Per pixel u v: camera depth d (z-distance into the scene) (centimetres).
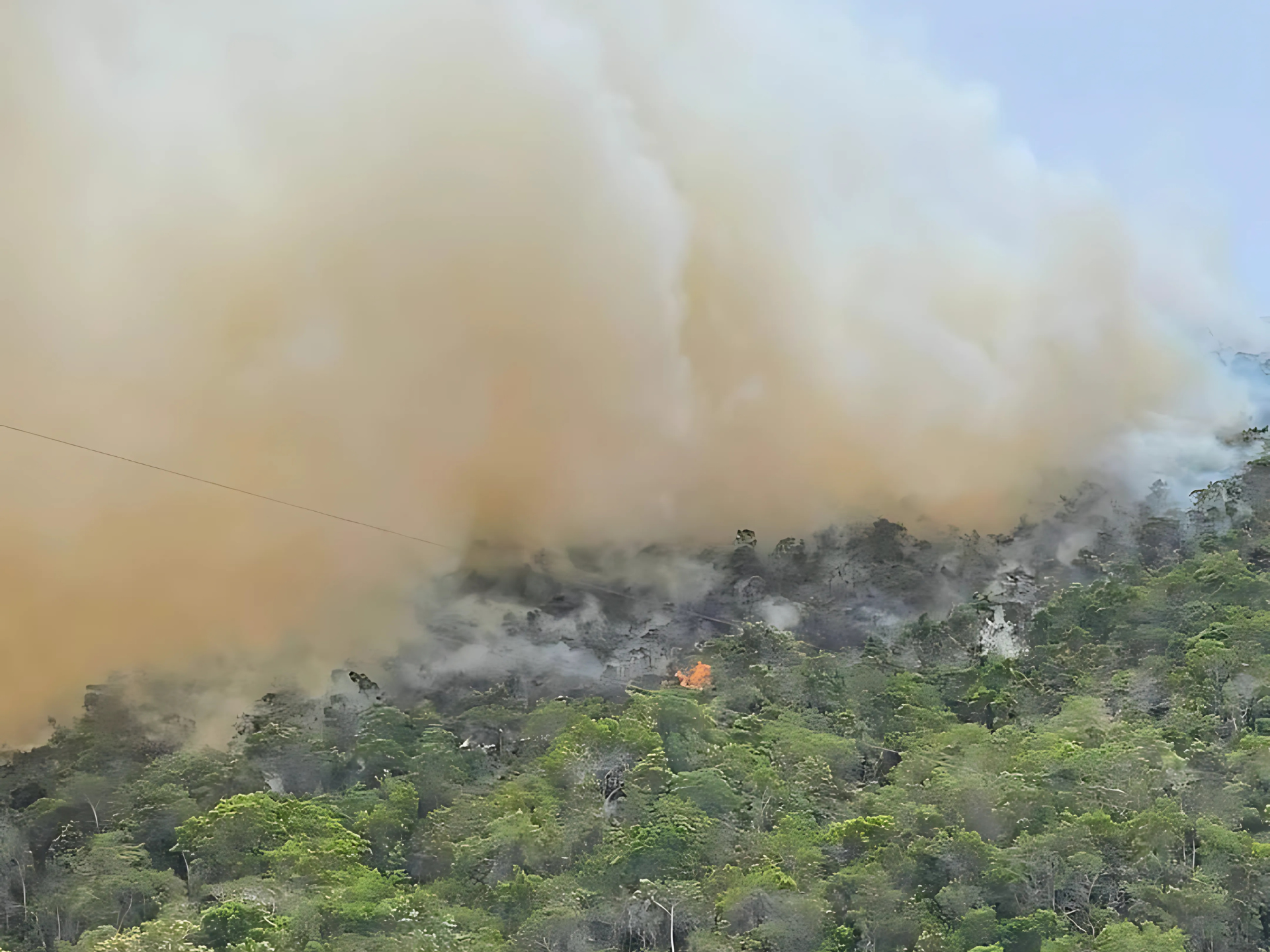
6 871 7412
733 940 6022
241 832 7150
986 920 5925
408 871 7156
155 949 5997
